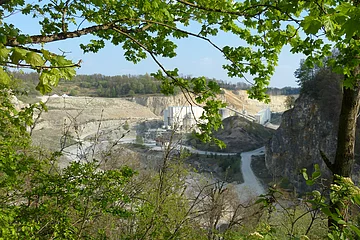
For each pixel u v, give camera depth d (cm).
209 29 467
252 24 416
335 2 284
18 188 410
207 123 450
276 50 468
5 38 161
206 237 602
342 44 355
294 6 259
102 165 566
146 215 520
